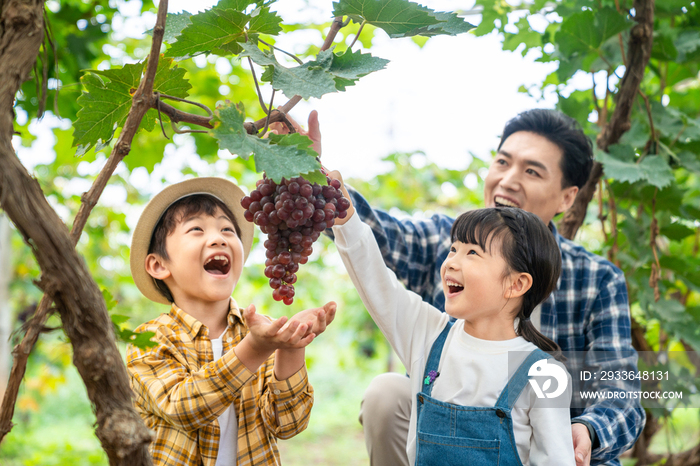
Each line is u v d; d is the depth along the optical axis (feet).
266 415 4.91
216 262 5.40
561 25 7.20
